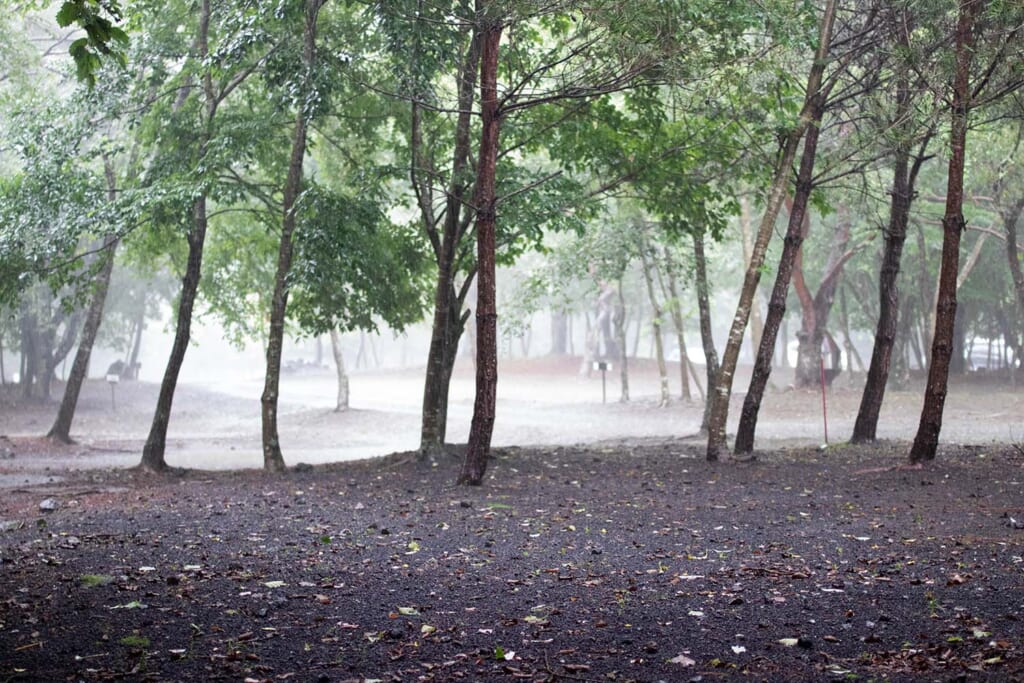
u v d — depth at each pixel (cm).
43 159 1927
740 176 2027
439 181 1931
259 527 1204
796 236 1953
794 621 711
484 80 1495
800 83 1870
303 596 805
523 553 1005
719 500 1417
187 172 1948
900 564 911
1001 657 602
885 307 2188
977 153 2577
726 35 1568
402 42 1659
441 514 1304
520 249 2078
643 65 1422
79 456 2638
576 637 681
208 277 2558
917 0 1592
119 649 648
